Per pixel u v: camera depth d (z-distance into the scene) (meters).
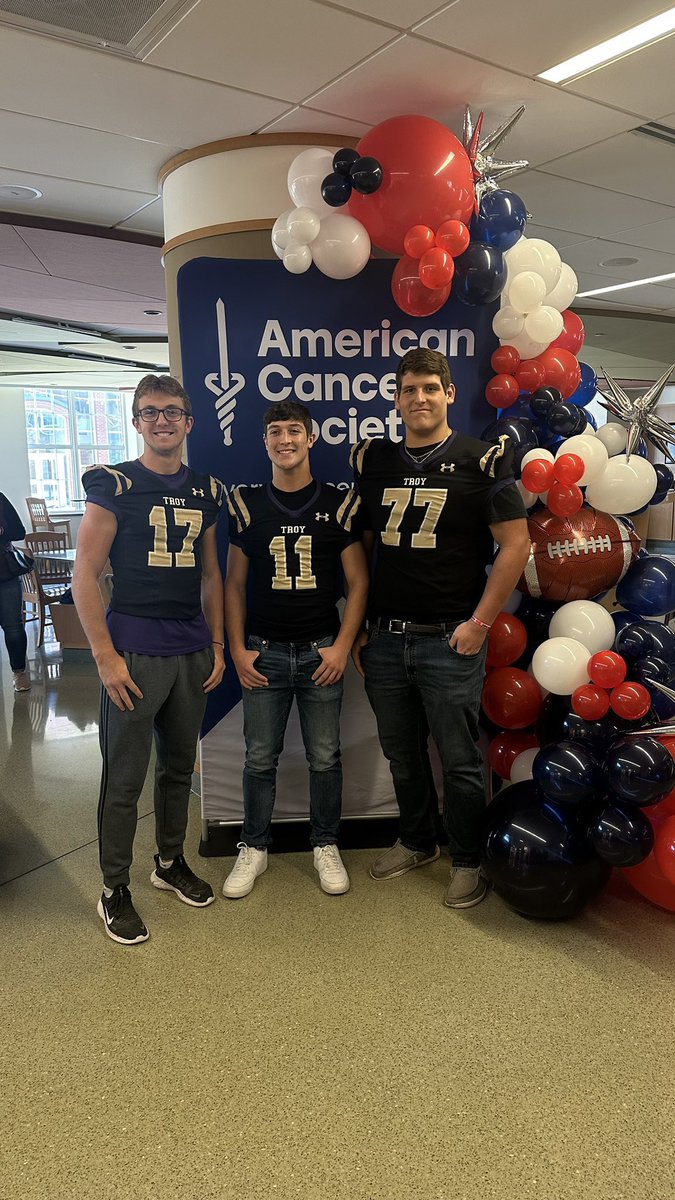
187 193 2.68
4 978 2.00
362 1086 1.63
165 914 2.29
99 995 1.93
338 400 2.55
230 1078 1.65
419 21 1.95
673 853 2.01
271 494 2.30
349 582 2.36
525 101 2.43
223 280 2.50
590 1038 1.77
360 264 2.28
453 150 2.12
